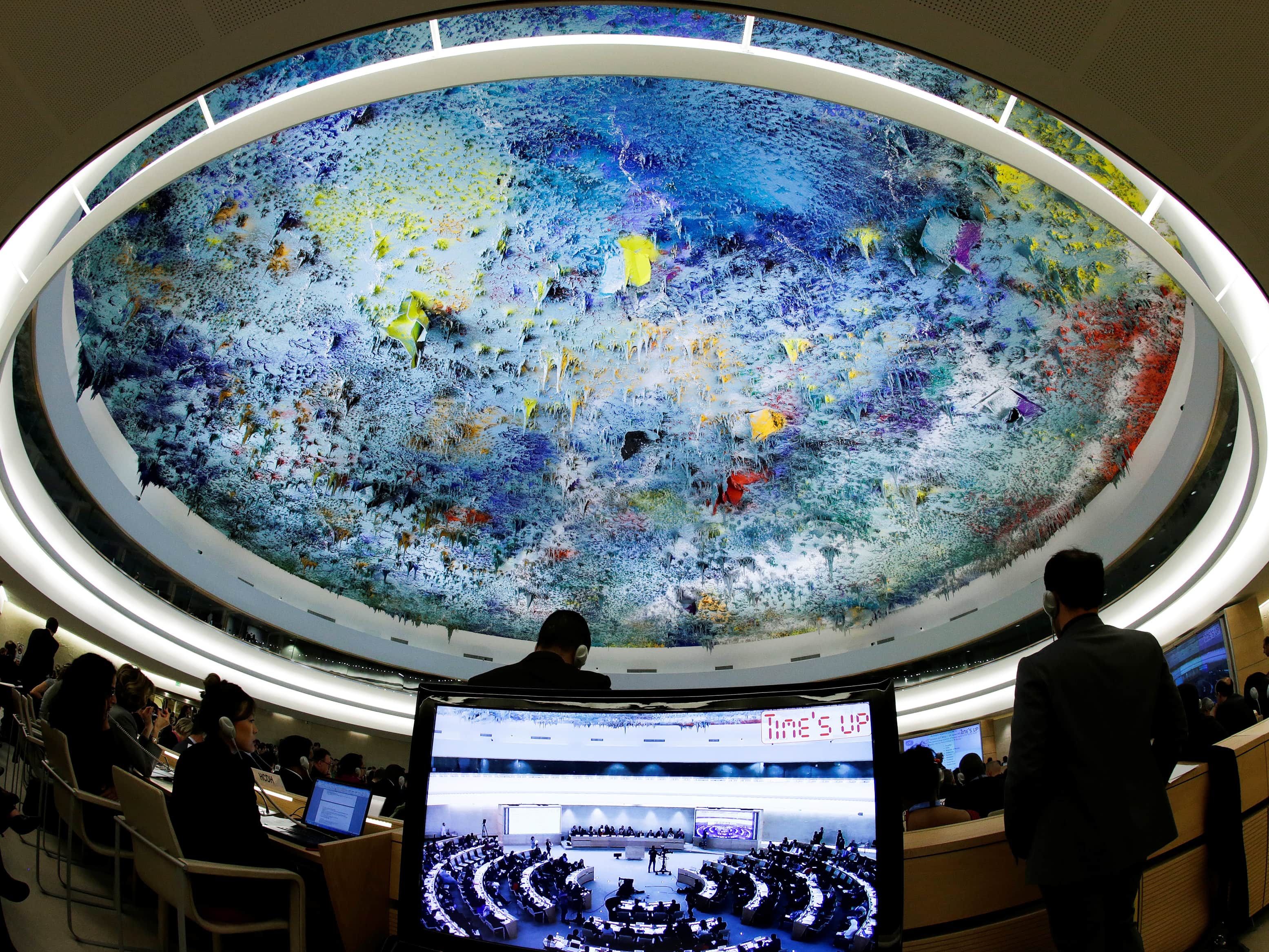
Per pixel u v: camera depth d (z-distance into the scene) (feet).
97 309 51.67
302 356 61.77
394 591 74.74
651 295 61.62
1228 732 21.34
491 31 26.27
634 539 76.02
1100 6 16.01
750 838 7.62
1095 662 9.78
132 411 58.13
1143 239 27.07
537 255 58.75
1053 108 18.02
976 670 66.18
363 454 68.28
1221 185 17.80
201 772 12.99
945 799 18.17
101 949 13.66
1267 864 14.40
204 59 17.11
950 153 46.47
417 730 8.83
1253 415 32.24
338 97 25.88
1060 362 54.44
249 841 12.80
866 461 67.21
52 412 48.37
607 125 49.08
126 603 57.57
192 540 64.44
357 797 15.02
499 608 77.82
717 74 26.99
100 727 17.93
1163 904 12.51
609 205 55.26
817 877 7.29
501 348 64.64
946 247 52.60
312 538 70.18
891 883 7.00
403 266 58.44
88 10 15.88
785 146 49.44
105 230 47.67
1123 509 54.39
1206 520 44.75
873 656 72.08
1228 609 47.47
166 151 24.11
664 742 8.14
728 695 8.11
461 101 47.50
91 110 17.25
